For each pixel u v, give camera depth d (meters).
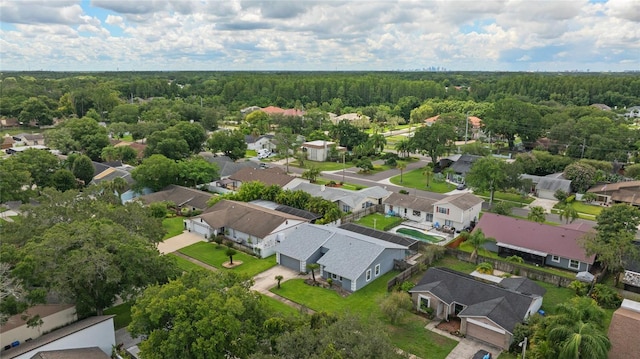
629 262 46.72
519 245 53.34
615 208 49.72
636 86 199.25
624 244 45.09
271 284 46.94
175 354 27.33
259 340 29.31
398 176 97.44
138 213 45.84
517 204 77.12
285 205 69.00
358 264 46.75
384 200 72.50
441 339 36.81
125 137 141.75
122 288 35.84
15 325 33.50
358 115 168.00
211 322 27.22
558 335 30.47
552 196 80.12
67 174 76.25
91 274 33.50
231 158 107.19
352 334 25.78
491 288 40.16
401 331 37.97
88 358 30.31
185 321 27.56
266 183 82.06
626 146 100.06
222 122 164.50
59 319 36.31
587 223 64.75
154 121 135.62
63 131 109.94
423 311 40.88
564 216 64.31
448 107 182.00
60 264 33.50
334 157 115.06
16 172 62.66
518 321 36.06
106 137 111.31
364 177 96.56
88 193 50.50
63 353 30.28
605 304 42.22
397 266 51.03
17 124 158.00
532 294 40.81
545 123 118.56
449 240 60.28
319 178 94.88
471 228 63.94
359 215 69.94
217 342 26.83
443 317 40.25
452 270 47.06
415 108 197.25
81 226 36.84
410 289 43.19
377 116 179.50
